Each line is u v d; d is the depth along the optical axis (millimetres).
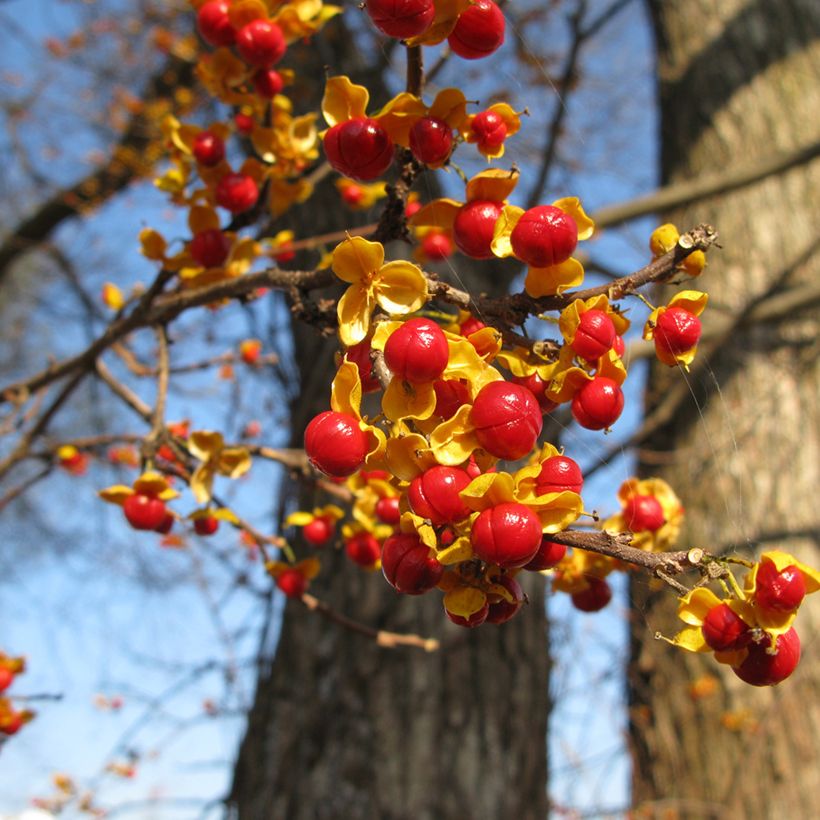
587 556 1697
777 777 4094
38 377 2891
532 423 1134
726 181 4441
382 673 3549
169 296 2539
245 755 3693
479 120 1483
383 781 3359
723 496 4500
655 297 5070
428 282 1297
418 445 1155
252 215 2211
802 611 4305
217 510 2150
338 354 1372
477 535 1103
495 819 3332
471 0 1349
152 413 2662
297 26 2023
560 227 1296
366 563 2184
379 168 1474
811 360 4801
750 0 5824
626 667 4996
